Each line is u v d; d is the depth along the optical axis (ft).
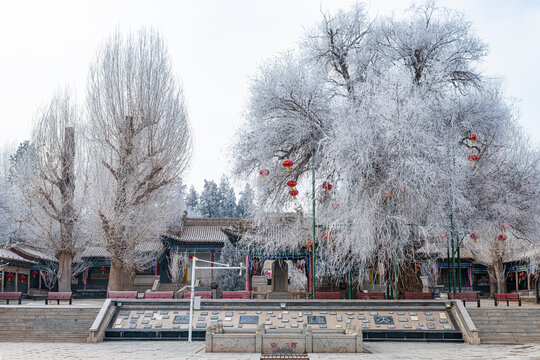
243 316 75.92
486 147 88.07
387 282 92.84
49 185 141.49
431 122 78.69
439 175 73.26
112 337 74.69
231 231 114.01
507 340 73.10
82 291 191.42
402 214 77.61
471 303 133.49
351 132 75.36
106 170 130.93
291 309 76.74
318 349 60.08
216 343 60.80
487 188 86.02
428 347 65.62
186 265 193.57
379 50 93.04
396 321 73.97
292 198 93.20
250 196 97.14
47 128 138.10
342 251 82.53
